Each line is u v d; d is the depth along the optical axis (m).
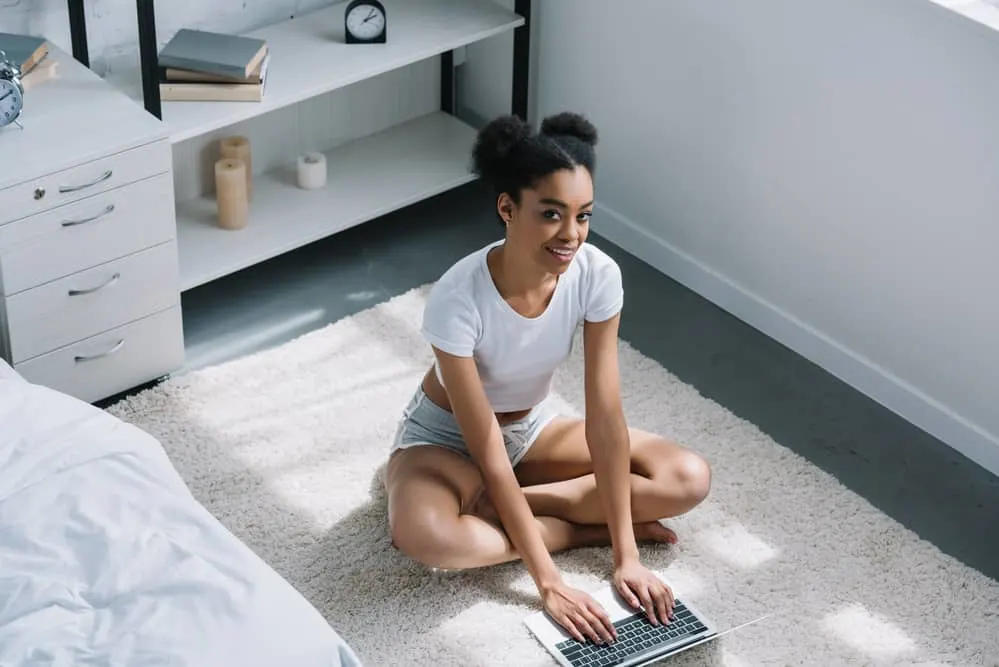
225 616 1.72
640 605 2.27
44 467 1.91
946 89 2.55
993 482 2.71
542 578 2.27
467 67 3.57
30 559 1.77
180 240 3.00
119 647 1.66
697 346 3.03
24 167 2.40
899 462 2.74
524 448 2.47
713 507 2.56
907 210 2.71
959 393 2.76
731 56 2.91
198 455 2.61
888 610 2.37
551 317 2.27
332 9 3.23
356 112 3.41
